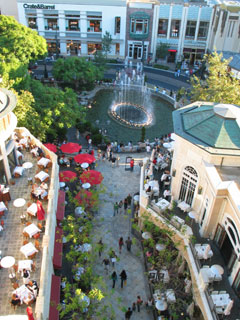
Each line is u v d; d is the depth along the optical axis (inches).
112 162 1401.3
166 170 1151.0
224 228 803.4
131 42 2723.9
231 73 1537.9
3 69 1375.5
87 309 713.0
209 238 872.3
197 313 804.6
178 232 879.1
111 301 868.0
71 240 1000.9
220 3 2481.5
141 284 924.6
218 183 775.1
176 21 2615.7
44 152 1051.3
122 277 892.0
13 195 869.8
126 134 1699.1
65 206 1146.7
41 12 2618.1
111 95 2158.0
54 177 904.9
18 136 1104.8
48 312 660.7
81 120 1572.3
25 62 1640.0
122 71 2551.7
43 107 1454.2
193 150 889.5
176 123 975.6
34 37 1828.2
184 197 989.2
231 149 840.3
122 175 1360.7
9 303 606.5
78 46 2795.3
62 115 1451.8
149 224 926.4
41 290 591.5
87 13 2610.7
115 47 2773.1
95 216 1141.7
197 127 921.5
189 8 2546.8
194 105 1071.0
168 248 950.4
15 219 794.2
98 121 1784.0
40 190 850.8
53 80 2193.7
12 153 940.0
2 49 1520.7
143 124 1802.4
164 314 827.4
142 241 1016.2
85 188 1143.6
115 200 1218.0
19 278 654.5
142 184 1067.3
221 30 2422.5
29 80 1553.9
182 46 2714.1
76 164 1355.8
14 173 933.8
